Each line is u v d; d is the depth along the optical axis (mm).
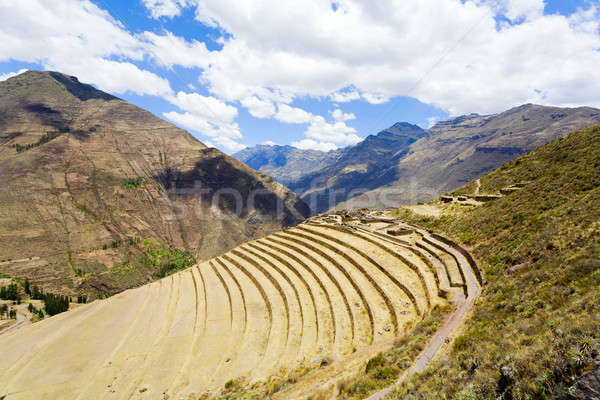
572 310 14398
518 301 19531
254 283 50938
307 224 74188
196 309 47812
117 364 36719
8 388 35031
